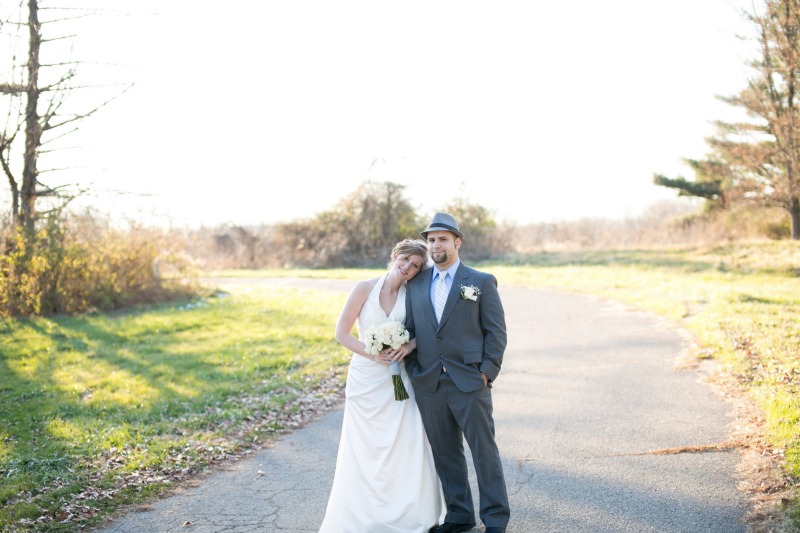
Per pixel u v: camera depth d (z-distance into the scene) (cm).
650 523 446
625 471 544
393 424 454
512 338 1234
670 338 1095
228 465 616
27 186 1545
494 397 820
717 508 461
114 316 1603
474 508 499
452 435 455
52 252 1563
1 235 1531
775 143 2061
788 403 630
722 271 1878
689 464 547
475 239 3216
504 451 618
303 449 658
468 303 446
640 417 691
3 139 1459
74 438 672
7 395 861
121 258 1786
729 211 2895
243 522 487
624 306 1516
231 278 2814
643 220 3838
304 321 1467
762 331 964
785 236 2622
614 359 985
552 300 1727
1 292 1490
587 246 3309
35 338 1262
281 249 3603
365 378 459
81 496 527
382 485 450
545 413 734
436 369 443
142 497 537
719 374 820
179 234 2019
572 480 533
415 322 458
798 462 503
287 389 884
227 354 1117
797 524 417
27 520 476
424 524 454
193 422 730
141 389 884
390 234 3438
